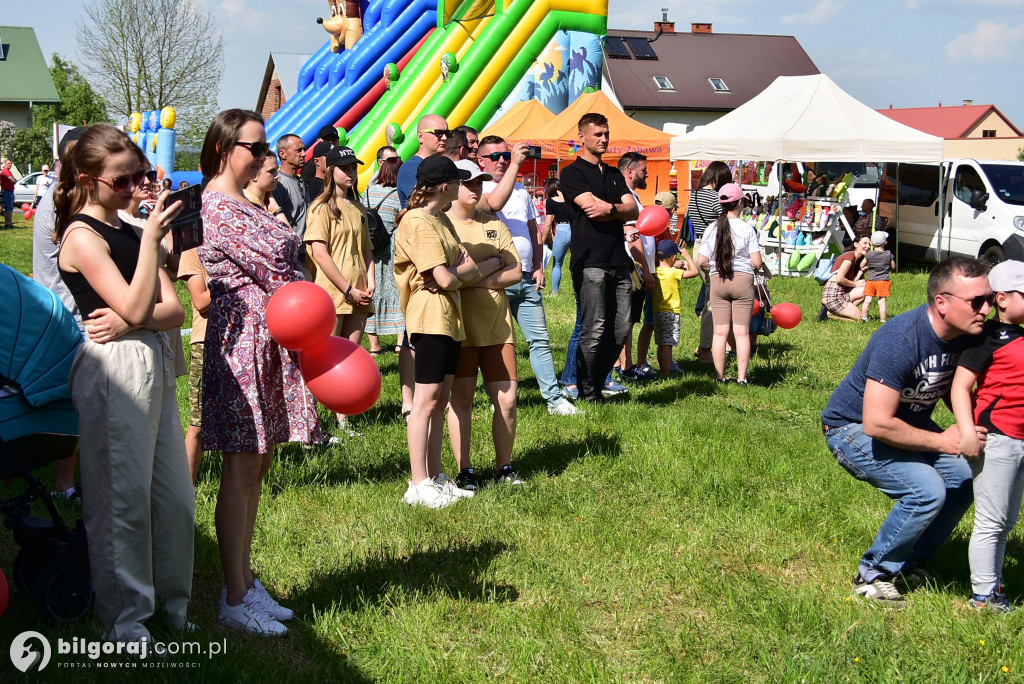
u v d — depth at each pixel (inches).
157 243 121.3
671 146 752.3
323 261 240.1
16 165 1796.3
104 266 122.8
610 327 292.2
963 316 150.3
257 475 144.5
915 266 755.4
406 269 201.2
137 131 979.3
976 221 687.1
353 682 134.4
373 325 347.9
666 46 1975.9
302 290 133.3
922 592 169.9
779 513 206.4
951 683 140.0
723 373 347.9
